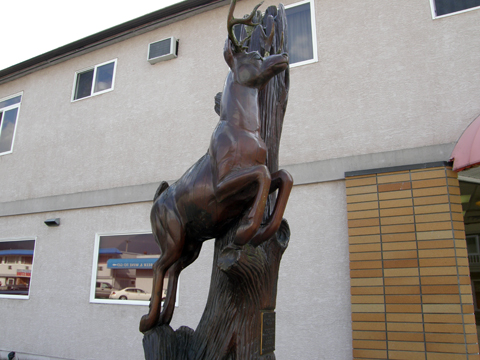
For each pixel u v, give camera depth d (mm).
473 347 4289
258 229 1691
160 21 7832
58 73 9039
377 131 5535
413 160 5180
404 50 5672
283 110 2230
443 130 5168
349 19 6148
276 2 6820
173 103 7363
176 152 7082
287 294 5418
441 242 4641
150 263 6723
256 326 1766
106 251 7191
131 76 7984
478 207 5629
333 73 6023
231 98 1764
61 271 7438
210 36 7387
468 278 4543
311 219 5562
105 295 6945
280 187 1735
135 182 7289
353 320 4875
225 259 1654
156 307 1940
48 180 8273
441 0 5680
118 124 7820
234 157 1661
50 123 8695
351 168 5504
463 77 5238
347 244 5277
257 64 1768
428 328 4469
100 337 6680
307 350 5137
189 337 1991
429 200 4832
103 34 8273
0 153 9250
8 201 8586
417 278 4664
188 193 1806
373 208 5129
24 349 7336
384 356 4605
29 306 7562
